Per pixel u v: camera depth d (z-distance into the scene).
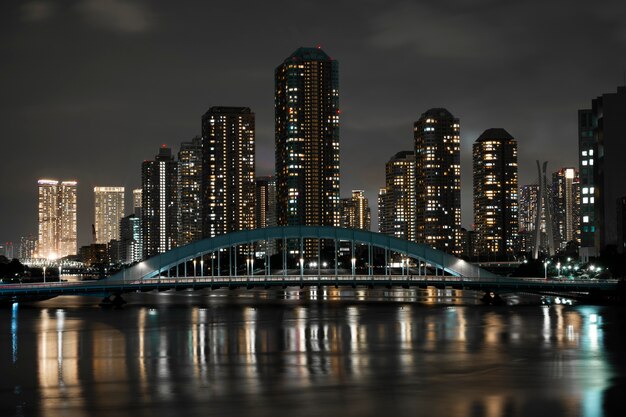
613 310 167.50
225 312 171.25
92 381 82.88
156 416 67.12
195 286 191.62
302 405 70.50
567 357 97.19
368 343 111.50
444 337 118.06
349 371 87.75
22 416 67.88
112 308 186.88
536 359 95.69
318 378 83.56
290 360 96.00
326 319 150.50
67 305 198.50
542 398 72.94
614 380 81.56
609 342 111.12
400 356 98.69
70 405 71.50
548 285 191.25
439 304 194.62
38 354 103.00
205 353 102.69
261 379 83.19
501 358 96.62
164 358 98.56
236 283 192.50
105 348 108.38
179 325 139.75
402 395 74.44
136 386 79.81
